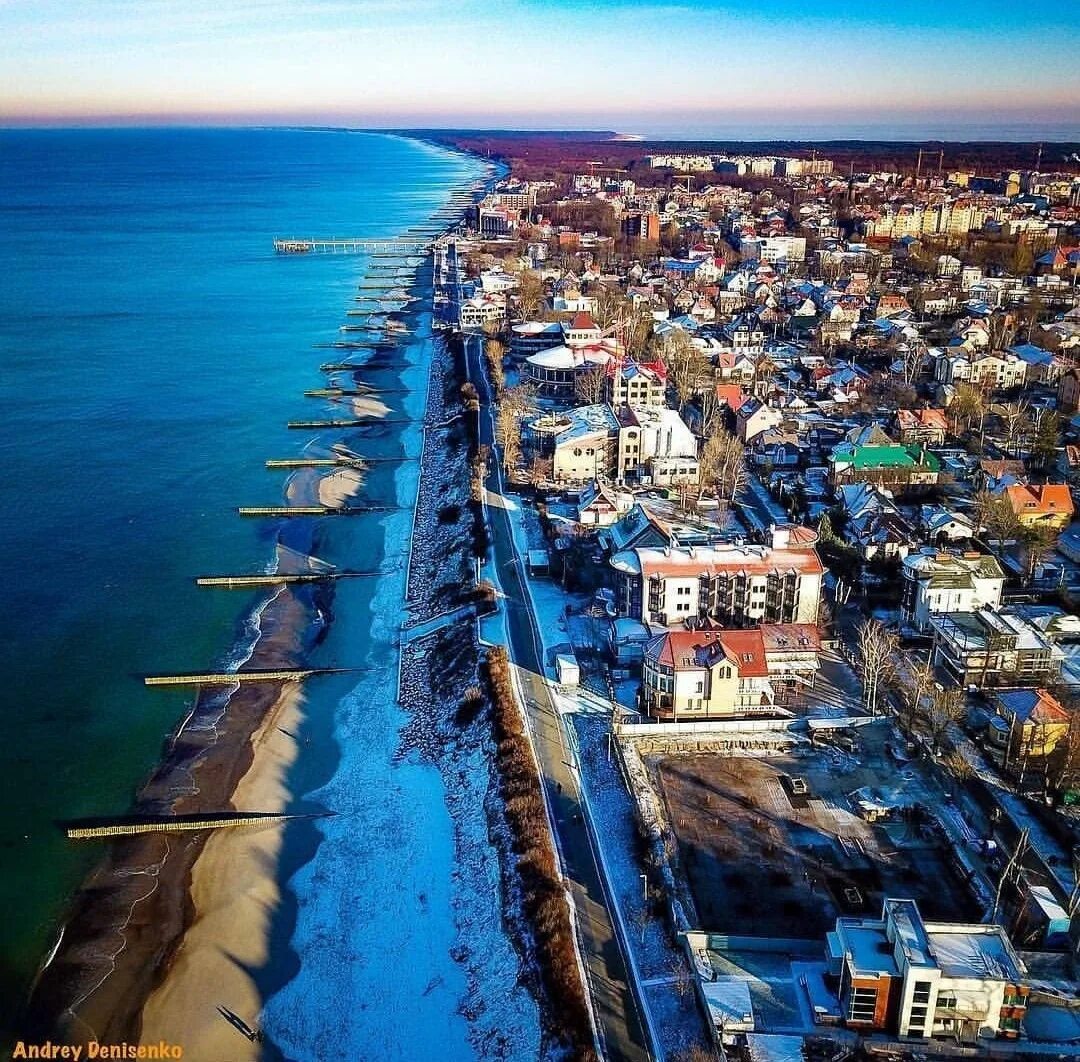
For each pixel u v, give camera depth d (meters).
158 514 181.62
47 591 152.88
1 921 93.38
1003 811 98.75
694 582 130.50
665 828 97.94
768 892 89.69
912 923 77.25
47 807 107.88
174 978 87.94
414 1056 80.25
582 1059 73.12
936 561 136.62
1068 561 153.12
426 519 179.25
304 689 130.50
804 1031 74.81
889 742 111.38
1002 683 119.75
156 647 138.75
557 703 118.62
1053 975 79.94
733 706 115.62
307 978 88.25
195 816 107.19
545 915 86.00
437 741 118.00
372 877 99.25
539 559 150.50
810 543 136.25
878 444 189.62
